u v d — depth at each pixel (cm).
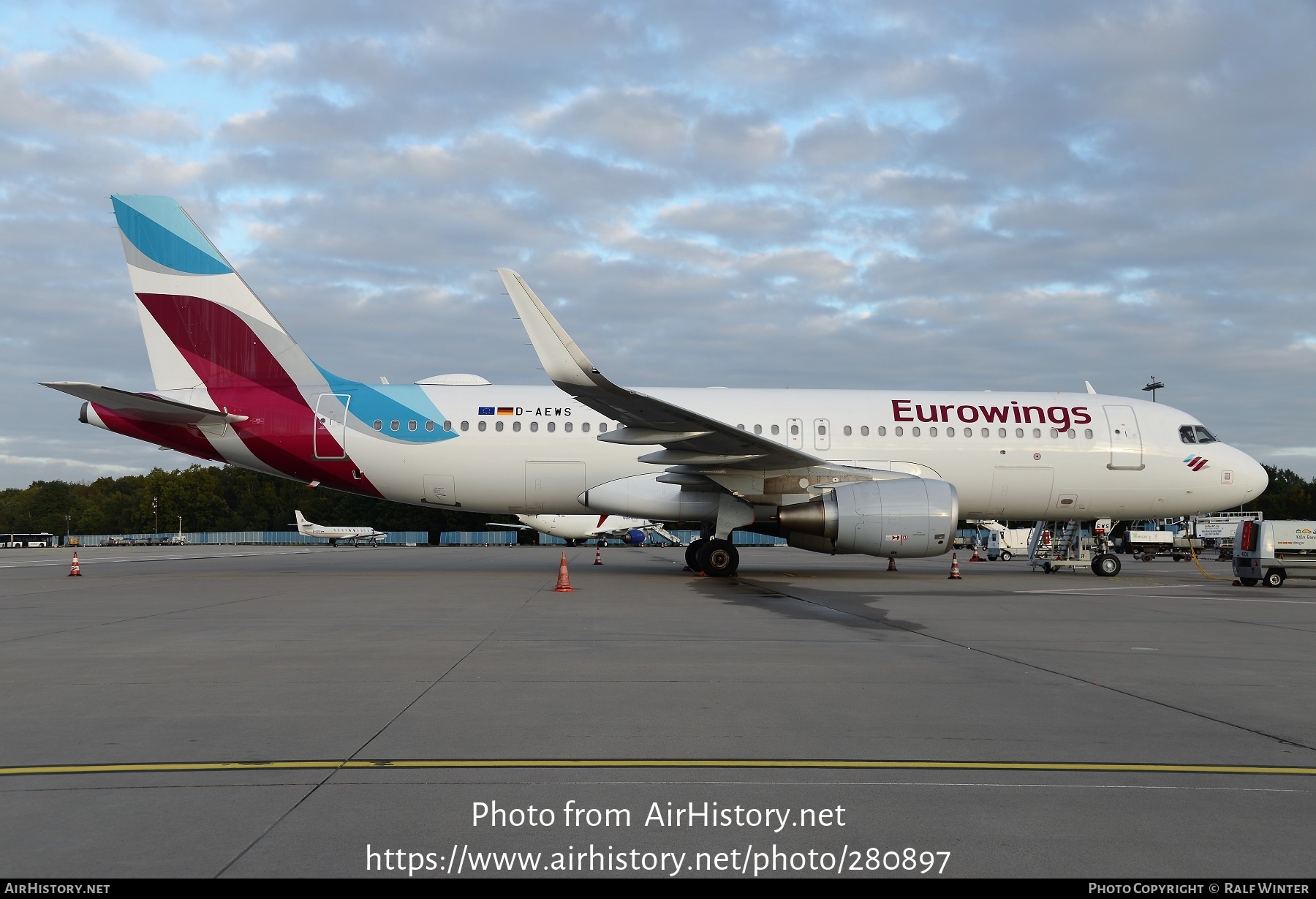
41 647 967
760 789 474
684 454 1944
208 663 854
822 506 1914
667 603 1459
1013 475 2162
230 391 2102
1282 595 1773
